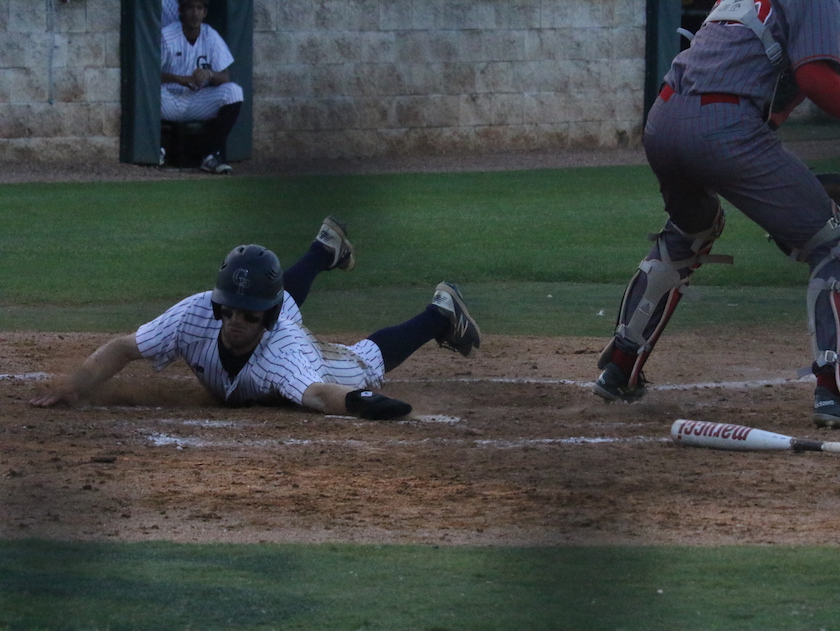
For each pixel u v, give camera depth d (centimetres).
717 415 2038
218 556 1284
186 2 6788
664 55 8169
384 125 7575
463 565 1261
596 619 1105
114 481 1574
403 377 2423
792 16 1827
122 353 2092
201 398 2177
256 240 4503
